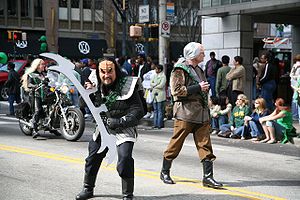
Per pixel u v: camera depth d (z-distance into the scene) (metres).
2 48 39.47
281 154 10.24
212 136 12.98
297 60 13.89
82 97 5.81
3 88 24.91
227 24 18.12
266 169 8.54
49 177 7.50
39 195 6.45
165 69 16.81
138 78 5.85
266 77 14.47
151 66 16.42
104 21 44.06
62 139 11.60
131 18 38.69
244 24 17.77
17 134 12.51
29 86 11.59
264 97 14.61
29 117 12.09
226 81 14.30
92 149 6.05
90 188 6.19
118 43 44.16
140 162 8.88
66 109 11.30
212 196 6.45
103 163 8.56
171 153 7.04
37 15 41.69
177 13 40.97
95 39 43.72
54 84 11.39
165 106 16.02
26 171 7.91
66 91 11.30
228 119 13.02
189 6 41.19
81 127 11.05
